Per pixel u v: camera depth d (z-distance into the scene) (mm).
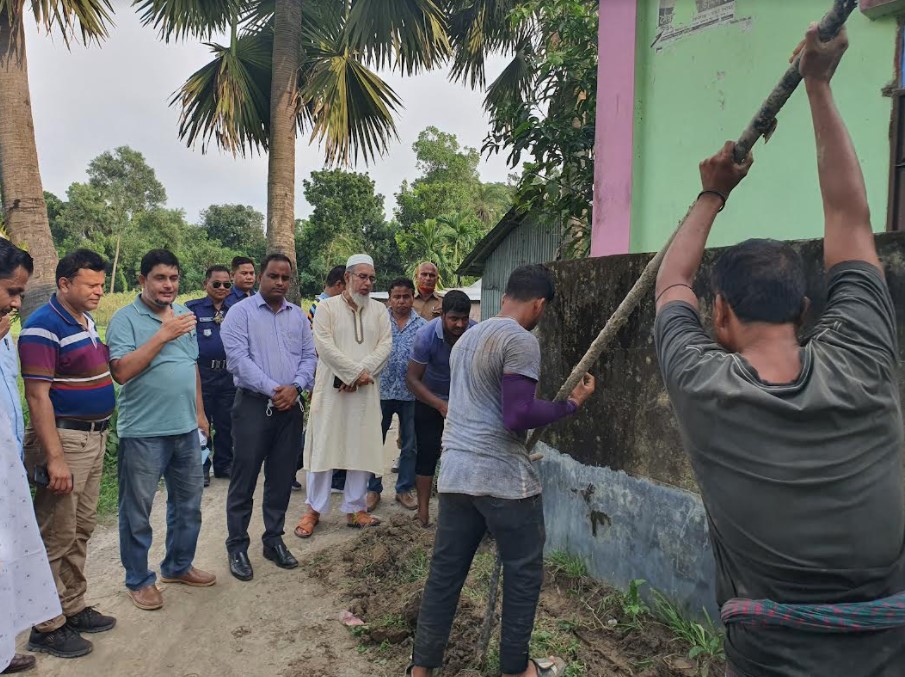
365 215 35188
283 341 3979
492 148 7383
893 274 2111
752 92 3738
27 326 2859
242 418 3811
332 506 5137
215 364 5711
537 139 6777
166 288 3295
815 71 1317
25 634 3234
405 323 5285
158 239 45844
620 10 4500
